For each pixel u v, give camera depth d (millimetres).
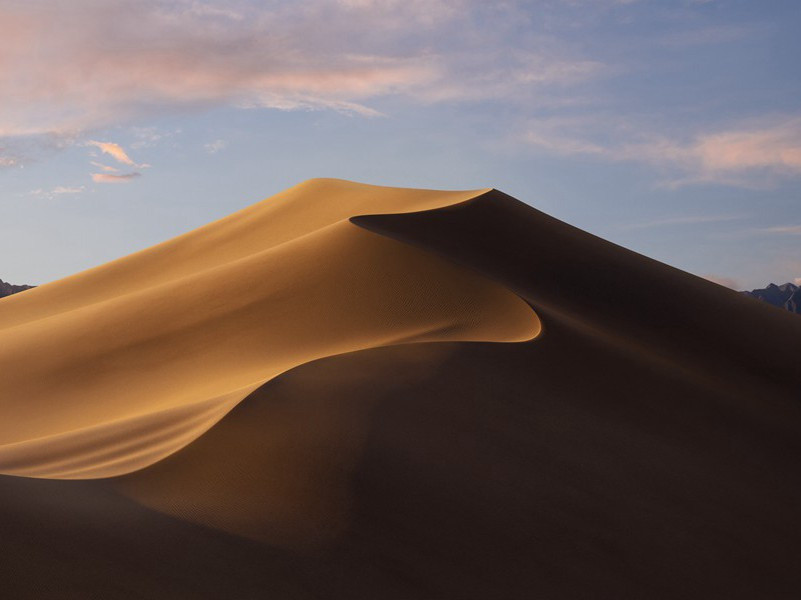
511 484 13648
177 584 8945
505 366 18750
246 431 13195
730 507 15797
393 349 18062
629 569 12461
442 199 44281
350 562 10516
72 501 10469
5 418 27062
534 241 35625
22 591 8016
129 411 24281
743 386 26016
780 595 13250
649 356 24438
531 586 11164
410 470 13031
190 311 30531
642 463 16312
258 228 53812
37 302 54094
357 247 29469
